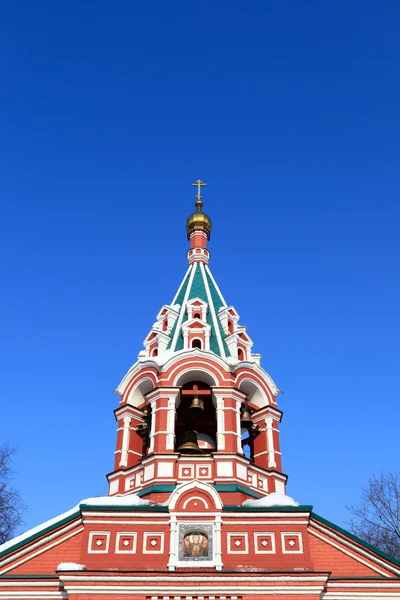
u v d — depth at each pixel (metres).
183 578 20.58
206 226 37.94
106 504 23.06
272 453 27.72
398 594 21.80
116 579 20.50
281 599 20.42
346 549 22.86
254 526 22.42
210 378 28.03
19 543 22.39
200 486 23.08
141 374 28.95
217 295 33.34
